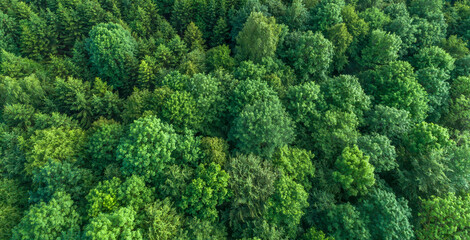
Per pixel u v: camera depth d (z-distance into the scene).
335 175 35.41
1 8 62.62
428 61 55.34
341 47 56.44
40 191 32.44
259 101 39.28
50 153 34.38
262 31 47.94
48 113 45.97
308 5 66.00
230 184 32.56
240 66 49.03
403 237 31.19
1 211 32.78
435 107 51.00
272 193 32.44
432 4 68.69
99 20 63.31
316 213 35.47
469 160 36.31
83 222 30.86
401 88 47.28
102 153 36.44
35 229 26.44
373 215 33.09
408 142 41.09
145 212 29.83
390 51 54.28
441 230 31.53
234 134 38.06
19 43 61.59
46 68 59.09
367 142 38.06
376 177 38.72
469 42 68.06
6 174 37.66
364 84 54.22
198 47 60.34
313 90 42.91
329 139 40.19
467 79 51.62
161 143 33.19
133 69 54.50
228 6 67.31
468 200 33.75
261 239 30.11
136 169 33.00
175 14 67.56
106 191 30.42
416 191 38.78
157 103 42.12
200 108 42.00
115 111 46.75
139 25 62.38
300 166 36.91
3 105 45.03
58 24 63.34
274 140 35.81
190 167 35.72
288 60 55.81
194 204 31.28
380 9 71.94
